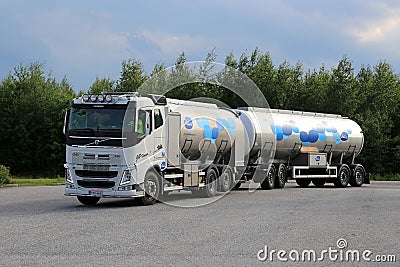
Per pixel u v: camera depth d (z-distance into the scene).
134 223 14.40
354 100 54.69
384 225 14.14
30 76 56.25
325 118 32.28
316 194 24.73
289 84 55.19
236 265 9.26
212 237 12.12
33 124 55.06
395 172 53.59
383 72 56.91
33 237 12.02
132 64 54.78
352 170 32.59
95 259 9.67
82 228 13.44
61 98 55.91
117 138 18.33
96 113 18.62
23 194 24.16
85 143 18.53
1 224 14.12
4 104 55.59
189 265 9.21
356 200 21.53
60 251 10.41
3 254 10.09
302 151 30.16
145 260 9.60
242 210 17.62
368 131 52.78
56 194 24.19
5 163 54.97
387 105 56.44
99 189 18.34
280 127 28.58
